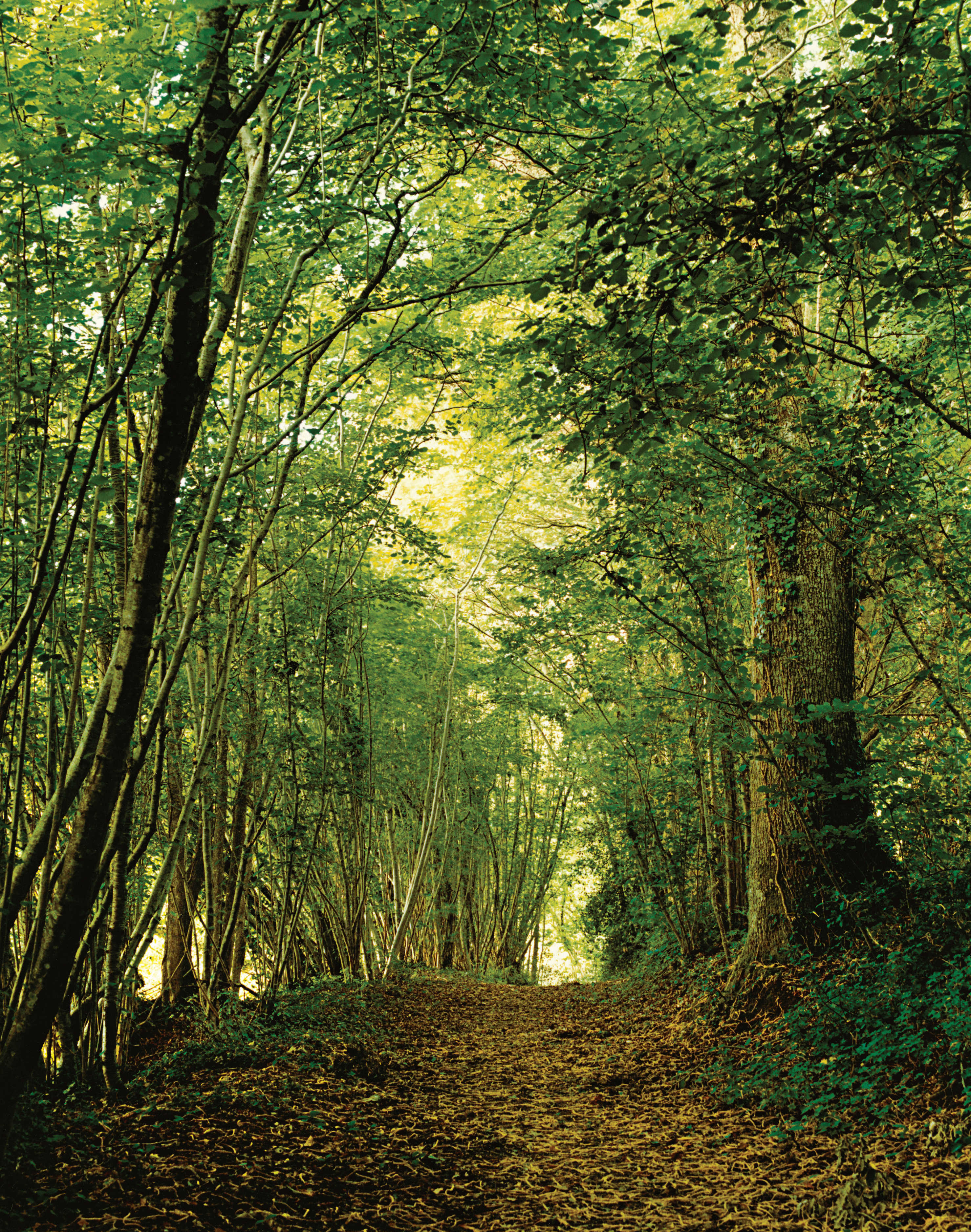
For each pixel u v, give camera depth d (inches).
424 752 622.8
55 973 105.0
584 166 188.9
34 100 156.2
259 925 457.4
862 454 237.0
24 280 167.3
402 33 200.5
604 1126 224.5
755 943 299.6
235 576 331.9
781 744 269.9
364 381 314.3
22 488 185.6
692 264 166.6
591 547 300.7
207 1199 141.6
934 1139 172.1
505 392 370.3
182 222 116.7
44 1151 154.4
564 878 795.4
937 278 165.9
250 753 339.9
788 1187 167.5
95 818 107.3
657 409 168.7
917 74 145.9
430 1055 324.5
